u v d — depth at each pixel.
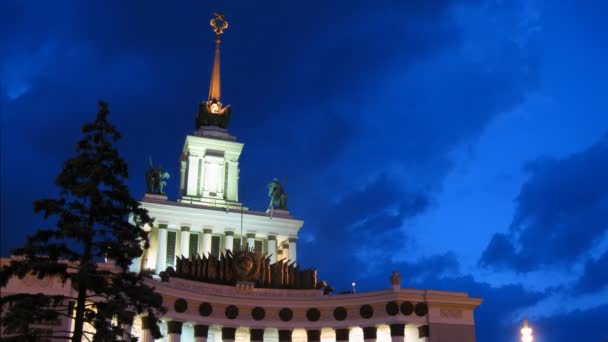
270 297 73.00
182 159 103.50
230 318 71.31
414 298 71.06
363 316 71.69
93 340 44.19
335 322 72.06
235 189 99.00
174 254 89.00
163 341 68.12
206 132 102.06
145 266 87.31
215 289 73.50
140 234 47.44
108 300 46.03
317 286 77.75
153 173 93.12
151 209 89.25
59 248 44.53
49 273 44.41
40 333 44.62
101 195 45.69
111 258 46.03
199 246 90.50
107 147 47.09
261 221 93.75
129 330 63.53
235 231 92.38
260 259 76.75
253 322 71.81
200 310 70.12
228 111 106.00
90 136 47.34
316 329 72.06
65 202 45.81
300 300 72.94
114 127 48.00
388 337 73.00
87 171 46.34
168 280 71.19
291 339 72.12
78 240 44.72
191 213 90.94
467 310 72.31
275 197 97.75
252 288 74.75
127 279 45.81
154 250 88.81
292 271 77.81
